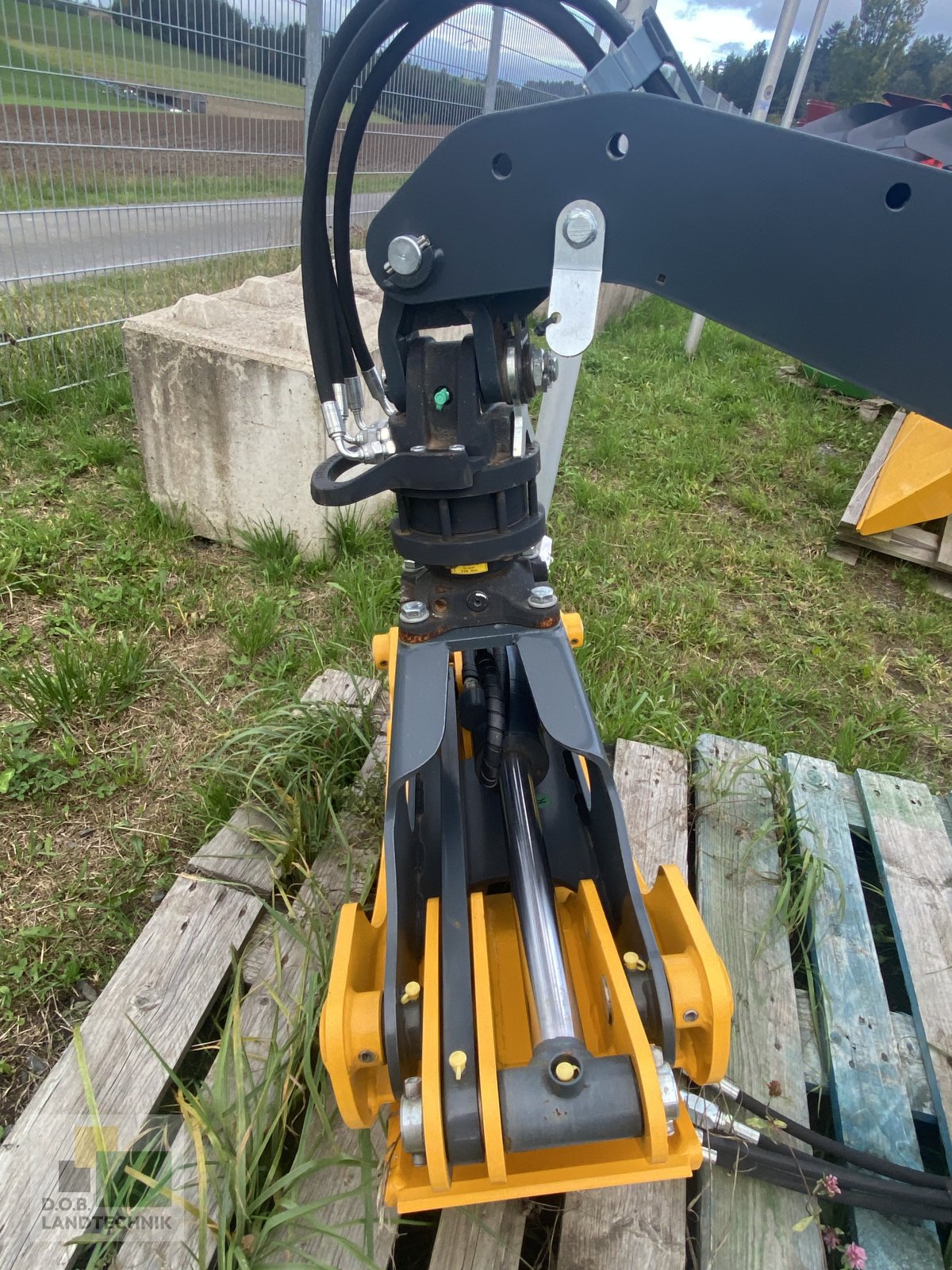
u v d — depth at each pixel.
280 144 4.42
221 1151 1.07
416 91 4.94
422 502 1.01
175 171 3.89
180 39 3.68
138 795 1.87
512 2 0.87
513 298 0.92
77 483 3.06
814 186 0.64
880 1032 1.37
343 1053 0.93
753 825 1.75
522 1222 1.13
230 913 1.50
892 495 3.07
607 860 1.13
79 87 3.33
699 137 0.68
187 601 2.47
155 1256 1.08
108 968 1.52
